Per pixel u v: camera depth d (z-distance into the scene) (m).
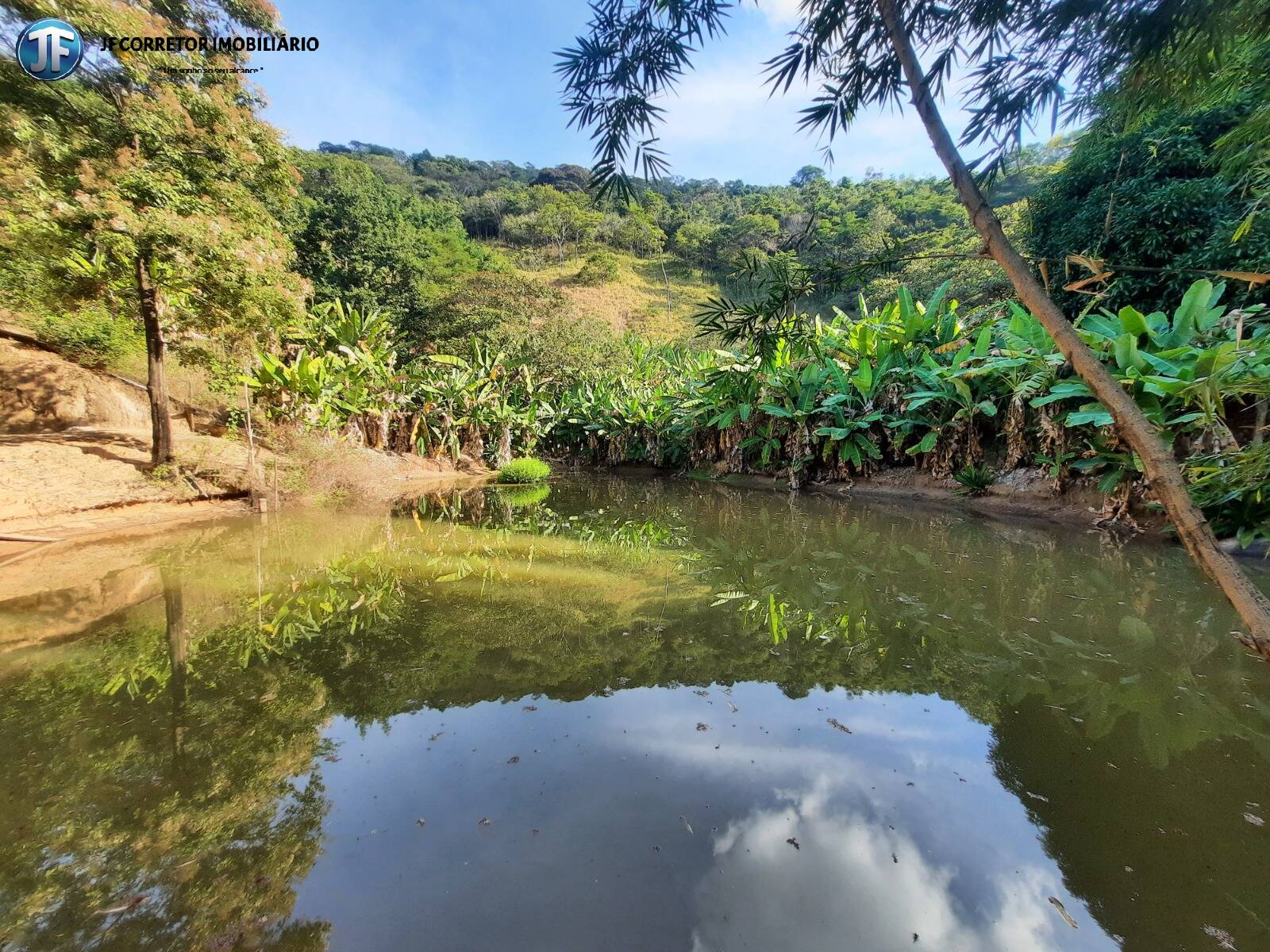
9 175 6.23
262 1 7.74
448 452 16.80
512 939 1.47
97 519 7.06
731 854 1.80
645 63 1.79
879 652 3.54
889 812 2.02
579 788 2.15
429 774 2.24
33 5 5.93
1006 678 3.14
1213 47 1.58
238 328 8.12
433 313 21.80
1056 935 1.51
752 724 2.65
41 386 9.59
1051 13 1.57
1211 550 1.15
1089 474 7.61
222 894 1.64
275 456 10.38
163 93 7.01
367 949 1.45
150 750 2.43
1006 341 8.66
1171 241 7.12
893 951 1.44
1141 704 2.81
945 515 8.60
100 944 1.47
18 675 3.20
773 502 10.80
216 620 4.16
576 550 6.75
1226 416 6.12
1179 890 1.65
